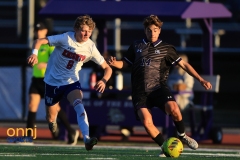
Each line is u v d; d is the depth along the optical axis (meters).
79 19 30.31
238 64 89.62
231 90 88.62
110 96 50.88
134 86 31.42
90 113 50.16
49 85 31.39
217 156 33.34
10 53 87.88
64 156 29.22
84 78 63.16
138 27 88.44
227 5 92.00
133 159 28.61
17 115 68.31
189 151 38.75
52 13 50.25
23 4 87.06
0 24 87.62
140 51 31.50
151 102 31.34
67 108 50.47
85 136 28.77
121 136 52.56
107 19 51.28
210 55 51.47
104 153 33.19
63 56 30.94
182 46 86.06
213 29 89.25
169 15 48.44
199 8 49.72
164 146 30.39
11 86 68.44
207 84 31.64
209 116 51.62
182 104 49.88
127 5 50.06
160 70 31.39
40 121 67.31
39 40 30.05
